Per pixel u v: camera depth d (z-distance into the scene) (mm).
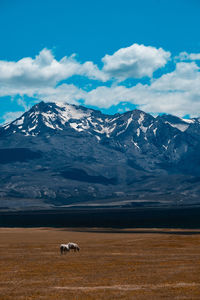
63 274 52938
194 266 58625
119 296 38500
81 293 40094
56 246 100438
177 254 77125
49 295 39312
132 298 37562
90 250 87750
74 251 84500
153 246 95812
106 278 49031
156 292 40125
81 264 63156
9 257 75500
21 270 57094
